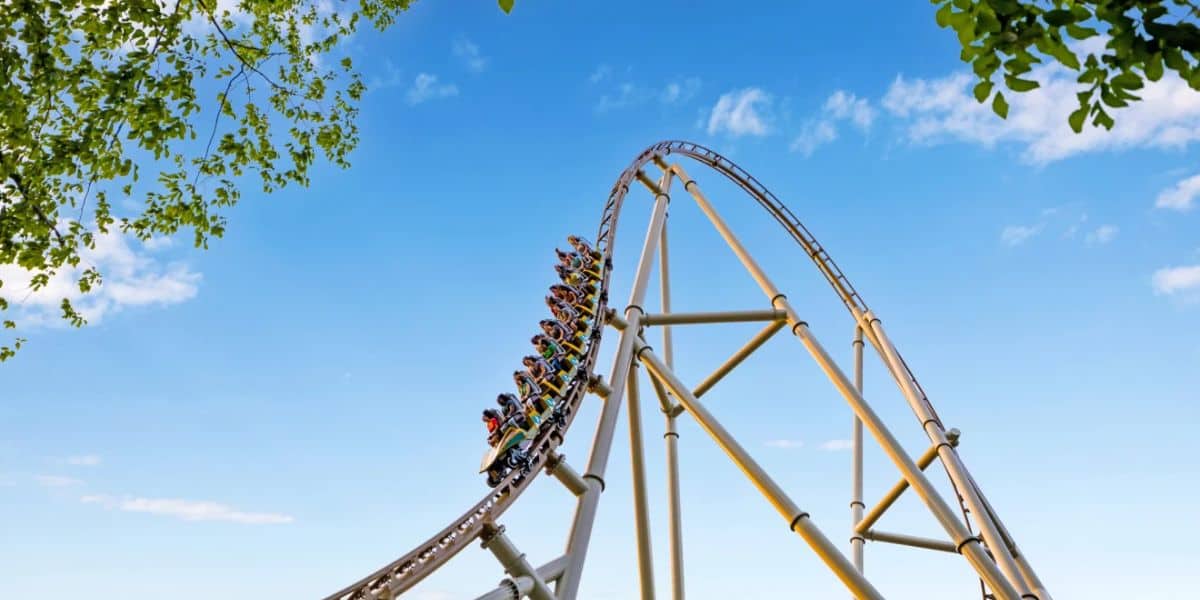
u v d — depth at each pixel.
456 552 13.15
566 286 20.89
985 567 18.44
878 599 16.89
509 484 14.92
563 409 17.53
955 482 21.28
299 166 12.61
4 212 10.13
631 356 20.75
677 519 23.84
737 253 25.75
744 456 18.66
